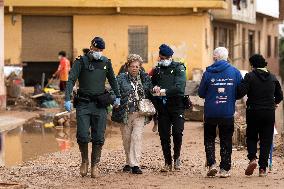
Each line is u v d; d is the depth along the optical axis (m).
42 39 64.06
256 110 23.23
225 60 23.47
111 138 36.66
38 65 64.94
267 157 23.53
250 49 92.56
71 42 64.25
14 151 31.42
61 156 29.23
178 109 24.61
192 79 63.66
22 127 41.75
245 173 23.55
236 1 74.25
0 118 44.06
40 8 63.38
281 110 51.25
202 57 64.50
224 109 23.09
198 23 64.31
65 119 42.12
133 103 24.38
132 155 24.45
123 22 64.12
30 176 23.89
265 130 23.45
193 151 30.47
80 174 24.05
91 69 23.41
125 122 24.39
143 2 62.75
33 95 53.34
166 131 24.69
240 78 23.28
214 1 63.12
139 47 64.44
